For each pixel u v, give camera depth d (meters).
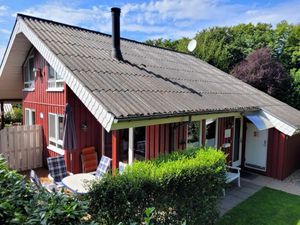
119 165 8.91
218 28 35.72
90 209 5.09
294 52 30.56
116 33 11.52
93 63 9.83
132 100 8.01
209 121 12.30
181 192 6.21
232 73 26.89
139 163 6.27
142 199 5.48
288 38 31.91
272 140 12.73
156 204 5.75
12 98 18.45
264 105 13.69
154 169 5.89
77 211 4.06
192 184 6.40
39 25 11.52
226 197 10.00
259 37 33.84
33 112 14.70
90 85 7.92
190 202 6.44
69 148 8.85
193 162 6.56
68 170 11.18
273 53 31.75
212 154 7.34
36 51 13.41
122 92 8.34
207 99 10.91
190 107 9.11
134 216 5.39
